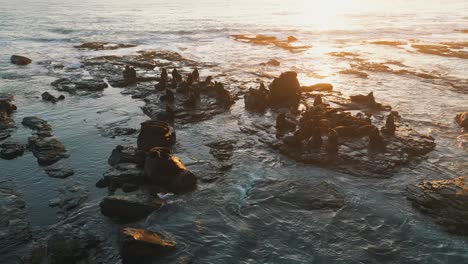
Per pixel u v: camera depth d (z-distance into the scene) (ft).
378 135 68.80
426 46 190.49
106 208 49.85
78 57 159.43
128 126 81.97
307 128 72.49
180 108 91.20
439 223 47.96
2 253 42.37
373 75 134.82
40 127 79.46
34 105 95.66
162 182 56.44
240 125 82.58
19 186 57.11
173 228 47.37
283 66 149.38
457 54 170.81
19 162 64.54
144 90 108.58
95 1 494.18
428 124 84.17
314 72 138.62
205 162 64.39
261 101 95.09
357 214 50.29
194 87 104.94
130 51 176.45
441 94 110.11
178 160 59.00
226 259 42.42
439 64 153.69
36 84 115.96
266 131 78.43
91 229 47.34
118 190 55.77
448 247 43.98
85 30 238.27
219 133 78.54
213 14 372.38
